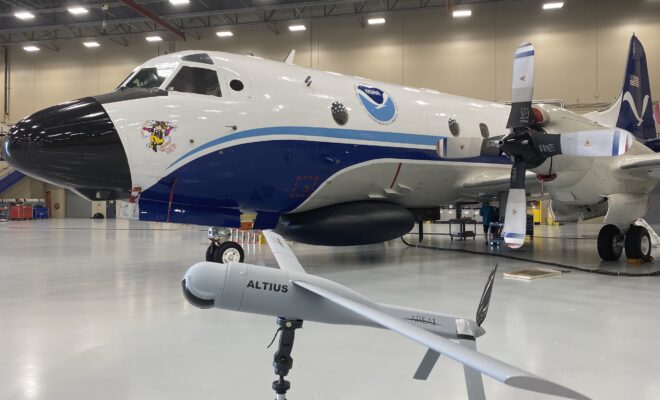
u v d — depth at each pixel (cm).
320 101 790
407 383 316
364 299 242
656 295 608
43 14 2727
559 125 695
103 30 2834
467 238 1683
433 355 253
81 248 1234
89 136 614
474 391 220
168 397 291
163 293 622
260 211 812
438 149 718
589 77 2366
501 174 1028
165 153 657
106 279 733
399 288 657
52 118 615
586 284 691
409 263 943
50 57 3128
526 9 2431
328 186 811
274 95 746
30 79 3159
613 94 2336
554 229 2214
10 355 370
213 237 817
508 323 469
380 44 2622
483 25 2488
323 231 848
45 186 3391
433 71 2552
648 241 927
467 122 989
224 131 696
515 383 116
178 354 374
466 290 642
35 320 480
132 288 657
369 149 831
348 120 811
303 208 834
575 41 2381
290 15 2708
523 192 651
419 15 2566
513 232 644
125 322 473
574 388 307
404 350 384
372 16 2545
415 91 968
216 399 289
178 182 681
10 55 3178
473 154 696
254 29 2806
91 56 3069
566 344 400
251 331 441
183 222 745
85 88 3080
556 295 607
